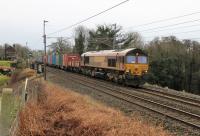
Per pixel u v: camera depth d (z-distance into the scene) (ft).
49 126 45.39
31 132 41.47
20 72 161.38
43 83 105.91
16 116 41.39
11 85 113.39
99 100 79.51
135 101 78.02
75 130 42.63
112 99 81.20
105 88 108.68
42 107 58.18
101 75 154.10
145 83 132.05
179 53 226.58
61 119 48.14
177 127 48.73
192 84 212.64
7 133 27.55
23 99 49.16
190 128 48.16
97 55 156.87
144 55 122.52
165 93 96.53
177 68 215.72
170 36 280.51
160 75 216.13
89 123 42.24
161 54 228.84
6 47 401.29
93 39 293.23
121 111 62.64
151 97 85.81
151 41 289.12
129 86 121.29
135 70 120.88
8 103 27.91
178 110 62.23
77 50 331.16
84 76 176.04
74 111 52.19
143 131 39.04
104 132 38.60
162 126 47.24
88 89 104.78
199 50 231.50
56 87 92.53
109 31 294.05
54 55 296.30
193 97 91.61
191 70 216.13
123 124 42.29
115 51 135.64
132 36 307.78
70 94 74.38
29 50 458.50
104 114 49.26
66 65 231.71
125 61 121.19
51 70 234.99
